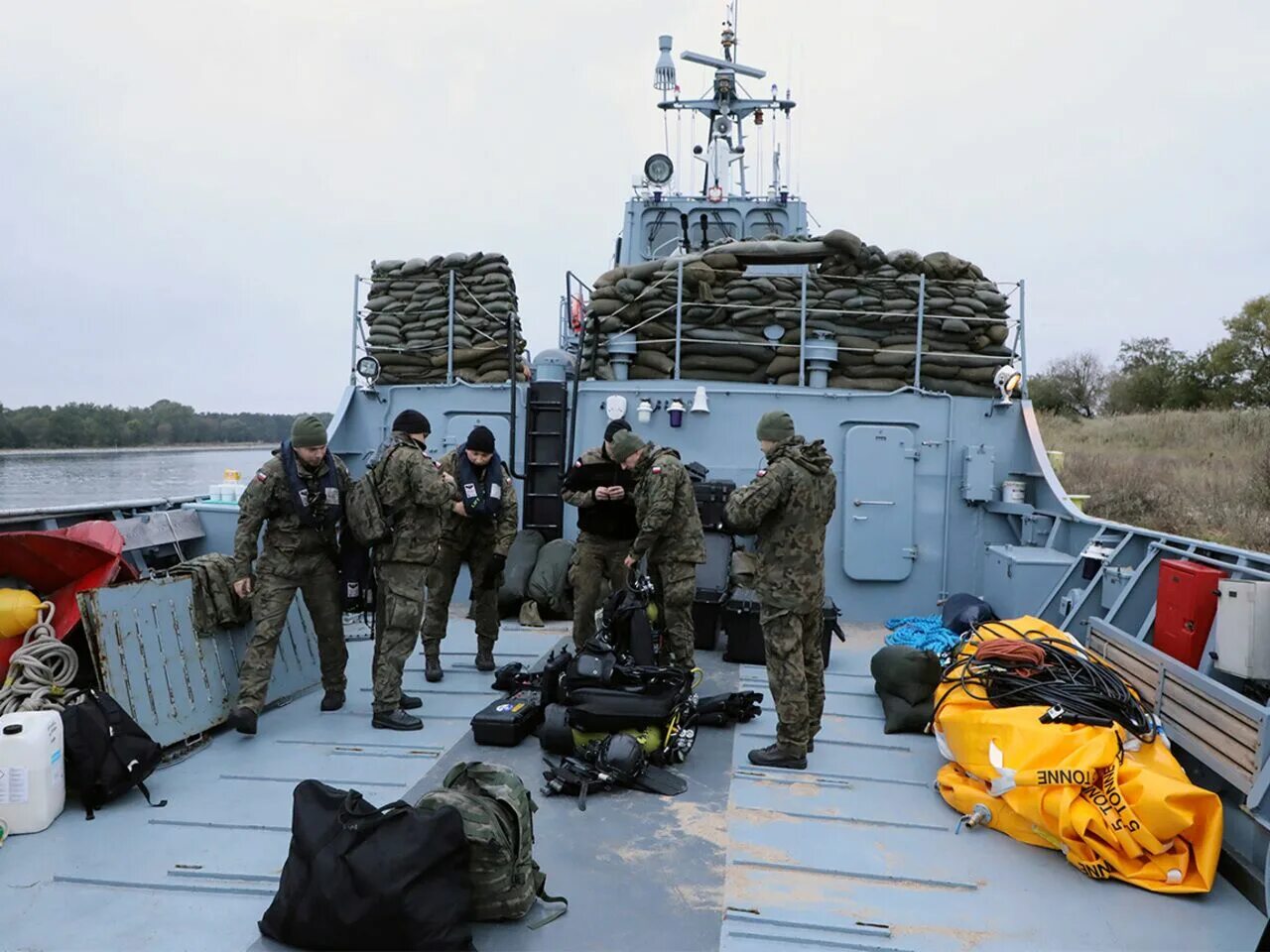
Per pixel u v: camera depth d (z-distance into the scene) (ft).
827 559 23.07
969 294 23.59
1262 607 11.34
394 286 25.44
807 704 13.76
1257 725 10.45
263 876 10.15
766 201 31.99
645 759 12.94
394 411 24.80
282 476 14.61
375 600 15.43
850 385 23.47
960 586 22.98
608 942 8.99
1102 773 10.68
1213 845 10.09
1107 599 17.25
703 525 21.33
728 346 23.76
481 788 9.64
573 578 17.80
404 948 8.34
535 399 23.72
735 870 10.55
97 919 9.25
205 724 14.40
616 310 24.39
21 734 11.08
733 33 34.27
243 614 15.79
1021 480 22.80
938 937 9.20
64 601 14.53
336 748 14.21
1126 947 9.07
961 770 12.75
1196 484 53.93
